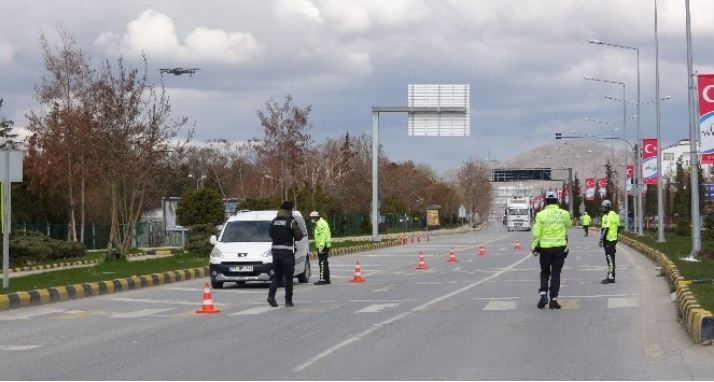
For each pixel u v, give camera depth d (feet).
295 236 116.26
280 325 94.63
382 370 64.95
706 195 454.81
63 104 293.02
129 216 233.35
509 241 394.32
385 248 324.39
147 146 216.13
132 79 217.56
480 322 94.43
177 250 285.43
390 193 597.93
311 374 63.67
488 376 62.03
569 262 215.72
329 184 455.63
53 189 320.91
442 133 326.44
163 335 88.12
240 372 65.05
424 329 88.84
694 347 75.10
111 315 109.50
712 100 159.53
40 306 123.03
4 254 130.72
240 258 149.18
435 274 181.98
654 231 444.14
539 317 98.48
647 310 105.09
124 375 64.90
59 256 254.88
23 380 63.57
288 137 324.80
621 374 62.54
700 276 132.16
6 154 131.34
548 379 60.80
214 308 115.14
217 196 349.20
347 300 125.08
